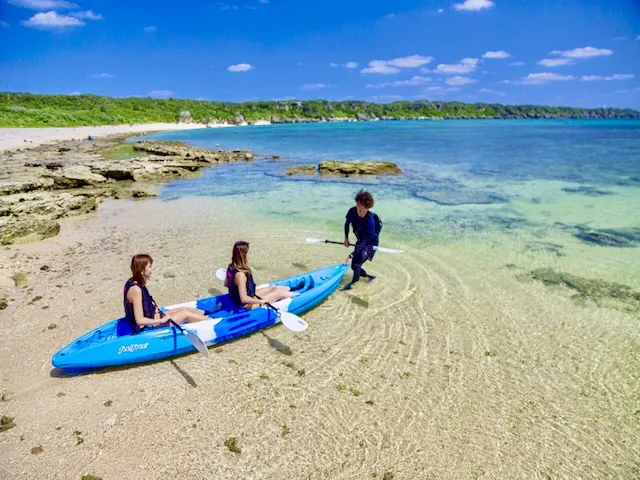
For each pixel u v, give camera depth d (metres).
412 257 9.28
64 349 5.10
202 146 39.91
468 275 8.34
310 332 6.27
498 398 4.90
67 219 12.40
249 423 4.44
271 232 11.05
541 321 6.64
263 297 6.48
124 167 20.75
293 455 4.04
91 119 73.25
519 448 4.20
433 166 23.94
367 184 18.28
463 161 26.23
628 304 7.16
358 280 8.07
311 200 14.96
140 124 83.69
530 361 5.62
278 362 5.52
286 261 8.99
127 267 8.60
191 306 6.09
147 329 5.55
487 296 7.46
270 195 15.97
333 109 160.75
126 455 4.00
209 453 4.04
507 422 4.54
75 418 4.47
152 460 3.95
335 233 10.95
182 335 5.56
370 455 4.06
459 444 4.22
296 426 4.41
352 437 4.28
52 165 21.78
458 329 6.40
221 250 9.65
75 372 5.23
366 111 171.88
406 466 3.95
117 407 4.64
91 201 13.65
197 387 5.00
